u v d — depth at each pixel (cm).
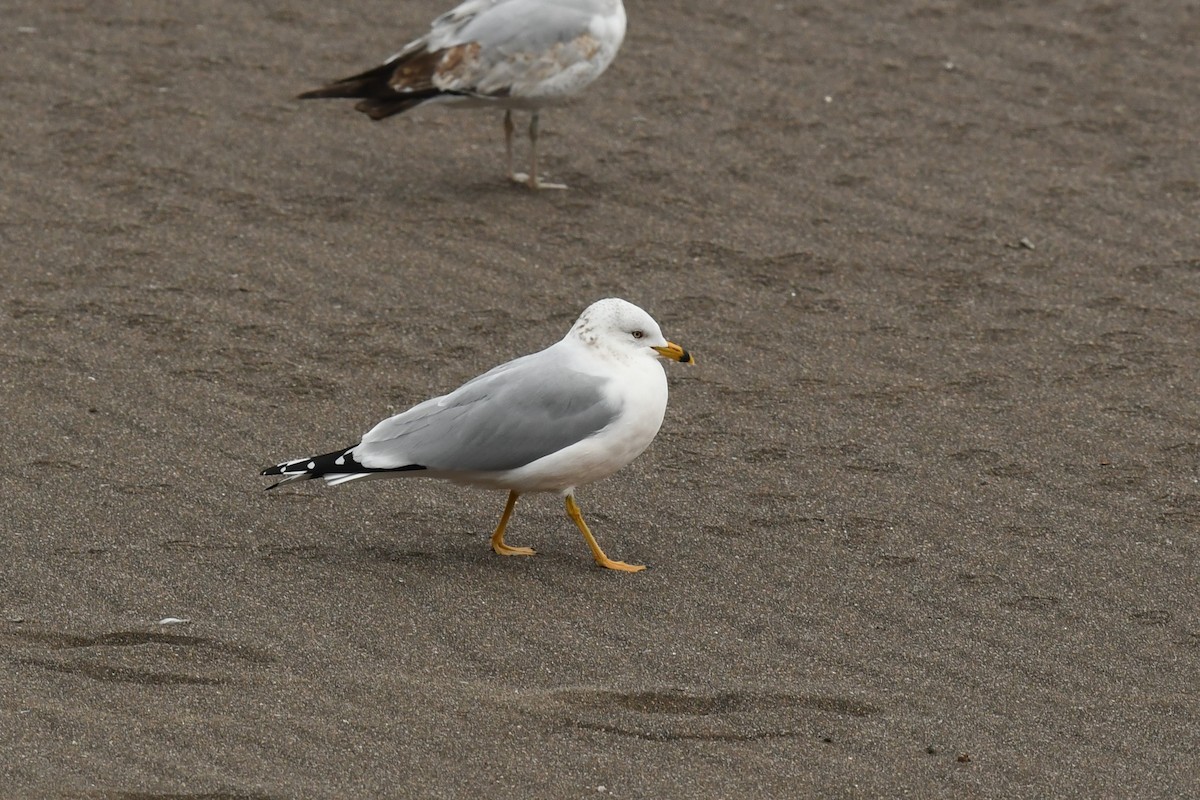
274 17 2245
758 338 1448
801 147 1883
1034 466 1227
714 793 815
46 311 1445
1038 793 827
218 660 926
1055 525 1136
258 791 795
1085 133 1931
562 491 1064
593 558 1082
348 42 2167
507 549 1083
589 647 962
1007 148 1889
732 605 1022
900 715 896
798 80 2075
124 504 1124
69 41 2128
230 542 1077
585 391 1038
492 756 838
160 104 1944
